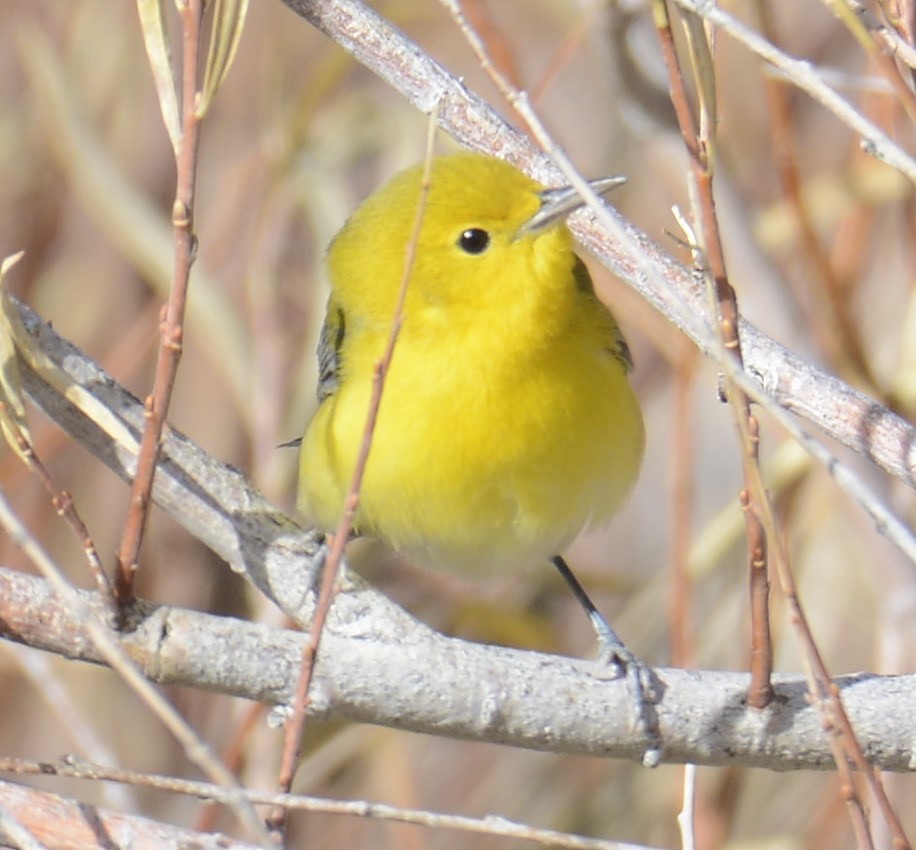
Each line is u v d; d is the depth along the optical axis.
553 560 9.69
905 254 11.11
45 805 6.21
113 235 12.94
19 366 7.71
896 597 10.66
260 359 11.97
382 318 8.65
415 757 12.55
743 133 12.30
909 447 7.53
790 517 11.09
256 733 11.43
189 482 7.78
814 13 12.59
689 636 10.54
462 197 8.37
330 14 9.01
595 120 13.48
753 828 11.30
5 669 12.31
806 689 6.94
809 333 10.66
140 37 13.42
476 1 10.45
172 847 6.12
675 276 8.05
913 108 5.59
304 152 12.58
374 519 8.86
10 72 13.59
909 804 10.90
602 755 7.00
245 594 12.71
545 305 8.31
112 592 6.63
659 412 13.41
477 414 8.34
